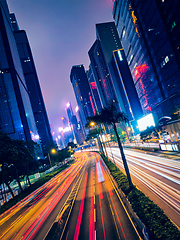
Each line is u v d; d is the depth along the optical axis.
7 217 22.61
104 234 11.21
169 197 13.67
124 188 17.48
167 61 70.81
